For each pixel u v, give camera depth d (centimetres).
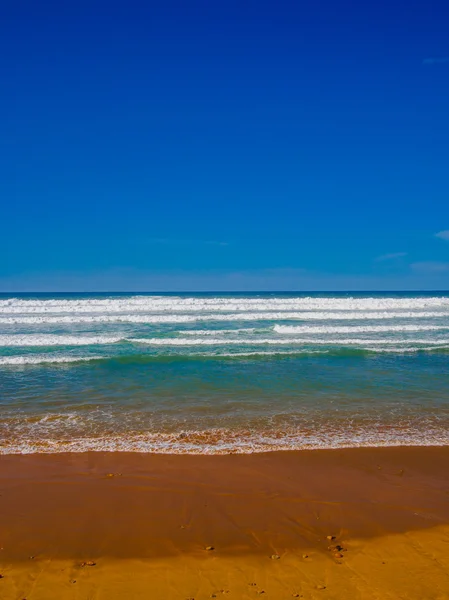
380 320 2778
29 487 598
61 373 1339
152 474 645
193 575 402
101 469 662
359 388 1173
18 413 944
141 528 492
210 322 2653
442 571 410
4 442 771
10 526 494
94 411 962
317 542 466
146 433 823
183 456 715
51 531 484
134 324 2531
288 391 1138
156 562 425
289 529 493
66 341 1888
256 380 1256
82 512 529
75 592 375
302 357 1606
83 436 805
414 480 637
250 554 440
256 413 952
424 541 469
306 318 2845
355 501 567
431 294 9888
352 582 391
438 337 2098
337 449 752
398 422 898
